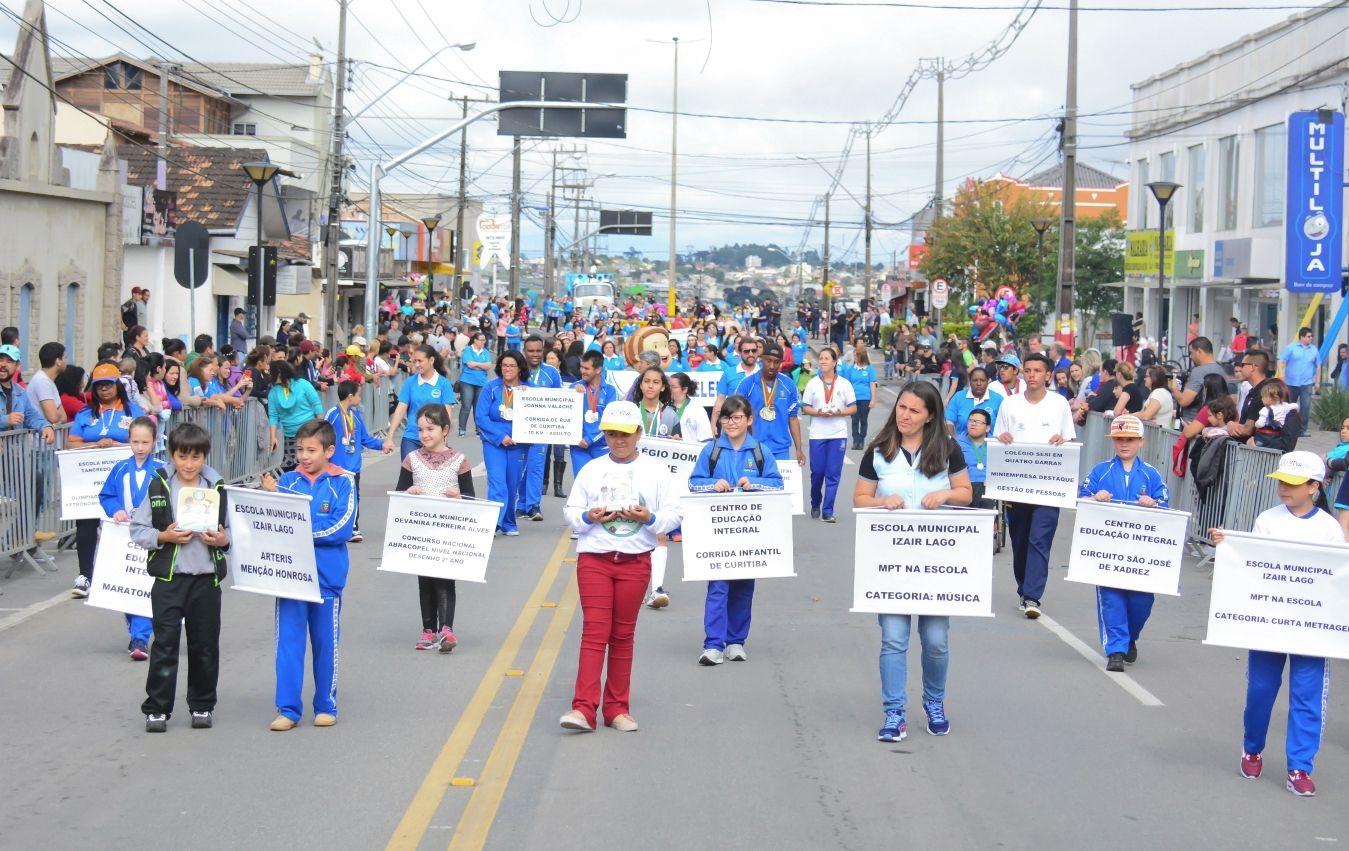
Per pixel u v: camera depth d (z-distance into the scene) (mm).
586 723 8570
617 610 8664
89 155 28953
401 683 9844
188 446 8422
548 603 12695
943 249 60781
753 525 9758
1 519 13250
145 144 46844
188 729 8680
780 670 10375
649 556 8688
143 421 9711
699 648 11094
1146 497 10359
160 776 7719
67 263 25984
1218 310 43719
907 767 8016
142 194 34375
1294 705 7777
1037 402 13086
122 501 9719
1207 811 7375
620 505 8461
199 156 42219
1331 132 28203
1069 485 12359
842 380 18266
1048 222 45031
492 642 11156
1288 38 38000
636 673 10219
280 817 7051
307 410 18109
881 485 8641
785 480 11562
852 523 18266
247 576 8516
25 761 7992
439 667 10312
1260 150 39969
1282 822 7219
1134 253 48406
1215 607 7852
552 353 17547
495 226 58906
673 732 8672
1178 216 46406
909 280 82750
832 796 7461
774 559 9773
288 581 8438
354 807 7211
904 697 8523
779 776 7797
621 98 29812
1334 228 28359
